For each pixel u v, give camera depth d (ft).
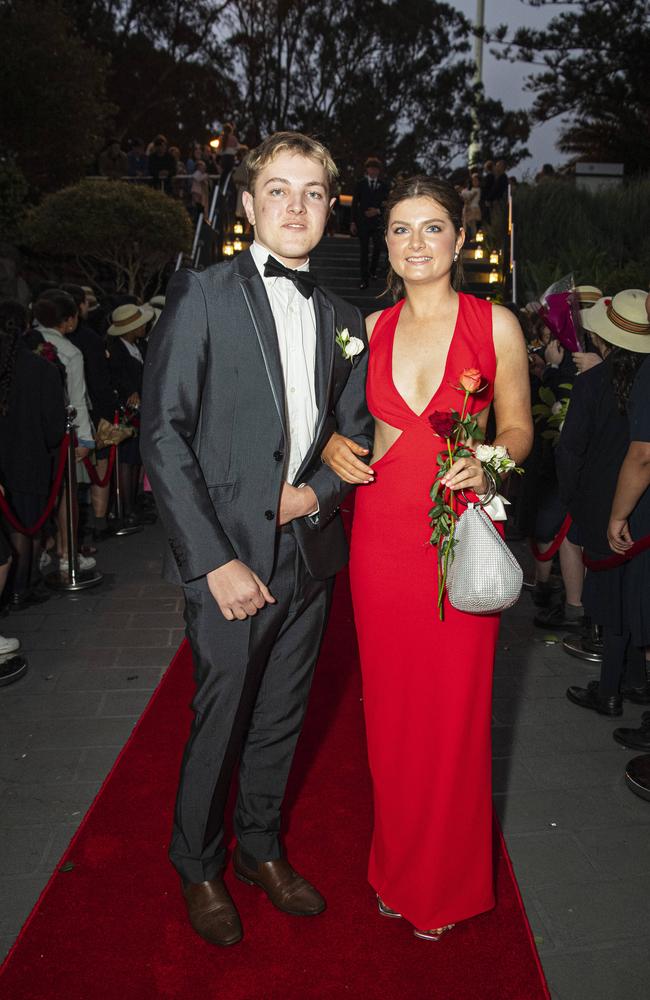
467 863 7.35
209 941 7.25
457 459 6.86
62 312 17.70
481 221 47.39
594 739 11.42
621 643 11.84
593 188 49.37
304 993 6.75
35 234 39.04
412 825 7.31
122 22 97.55
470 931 7.54
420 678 7.22
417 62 128.36
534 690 12.98
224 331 6.54
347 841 8.82
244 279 6.71
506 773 10.48
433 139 132.77
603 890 8.24
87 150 49.80
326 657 13.96
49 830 9.00
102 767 10.32
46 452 15.83
